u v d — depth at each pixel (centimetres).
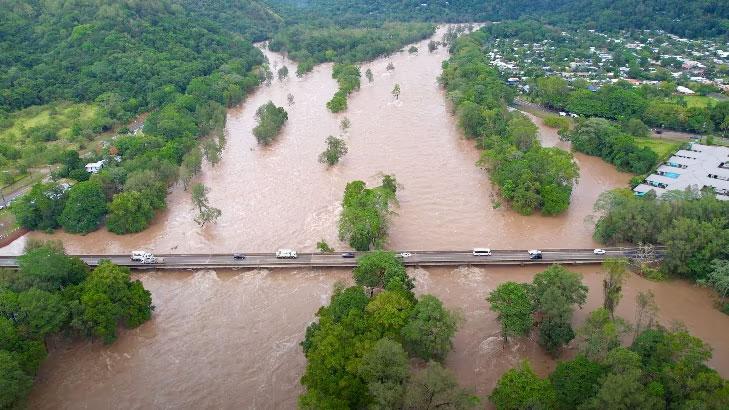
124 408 9650
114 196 15712
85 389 10062
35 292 10325
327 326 9950
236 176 19350
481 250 13788
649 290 11738
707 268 12250
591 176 19225
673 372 8531
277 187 18362
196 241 15125
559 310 10181
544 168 16888
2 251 14738
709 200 13912
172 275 13562
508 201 16750
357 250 14088
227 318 11975
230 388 10069
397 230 15400
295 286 13050
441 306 10338
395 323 9900
